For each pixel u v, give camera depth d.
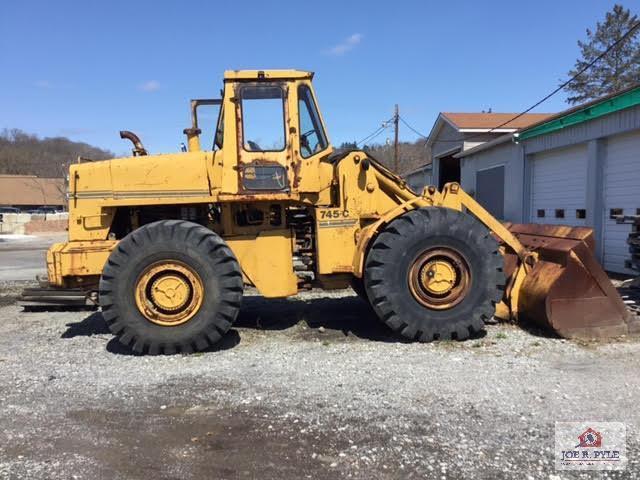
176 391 4.19
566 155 11.98
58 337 6.05
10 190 71.50
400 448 3.18
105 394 4.16
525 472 2.91
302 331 6.04
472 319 5.43
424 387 4.13
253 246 5.83
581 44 38.62
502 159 15.61
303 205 5.94
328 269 5.75
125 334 5.14
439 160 27.02
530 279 5.77
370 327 6.15
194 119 6.25
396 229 5.39
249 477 2.92
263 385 4.27
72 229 5.79
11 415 3.78
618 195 10.05
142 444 3.32
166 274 5.18
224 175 5.59
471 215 6.01
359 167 5.76
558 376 4.32
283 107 5.66
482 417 3.57
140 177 5.73
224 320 5.22
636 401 3.79
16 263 15.70
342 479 2.88
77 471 3.01
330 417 3.63
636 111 9.24
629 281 7.31
